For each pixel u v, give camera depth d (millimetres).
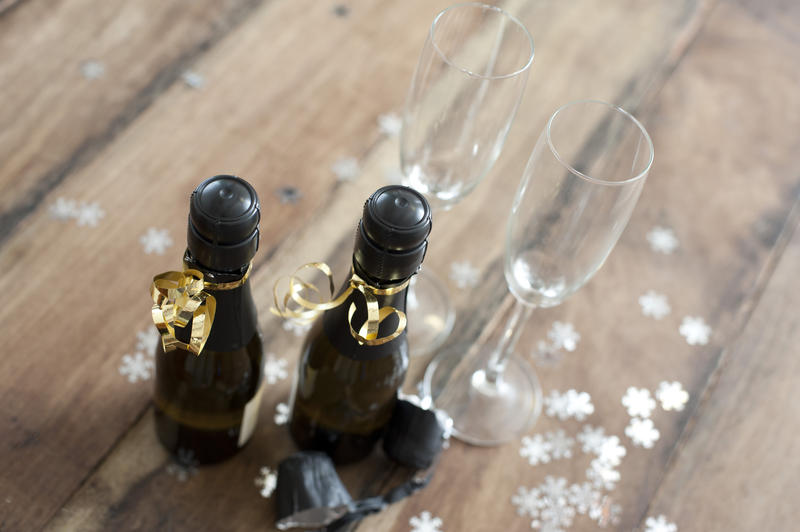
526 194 603
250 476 672
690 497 702
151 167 772
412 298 760
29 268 714
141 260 735
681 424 730
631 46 917
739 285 802
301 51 855
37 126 771
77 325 702
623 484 701
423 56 647
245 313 586
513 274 642
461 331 757
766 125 894
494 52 687
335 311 603
